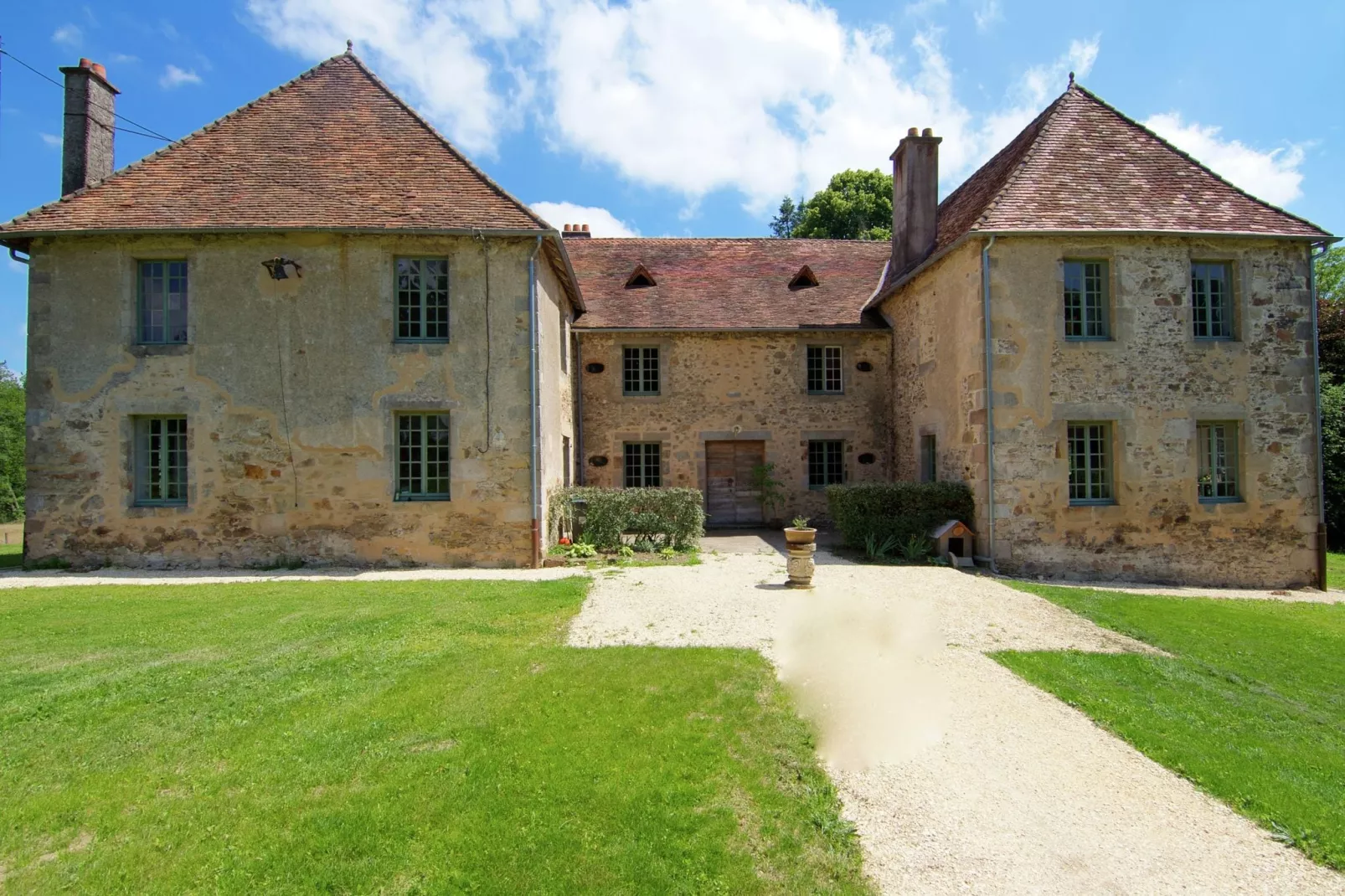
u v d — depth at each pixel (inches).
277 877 116.8
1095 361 415.5
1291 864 126.3
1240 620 311.9
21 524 1224.8
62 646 235.1
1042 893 117.2
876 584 347.3
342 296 414.0
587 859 122.8
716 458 609.9
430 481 420.5
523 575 383.2
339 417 412.5
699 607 296.0
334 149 445.7
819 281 660.1
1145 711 195.6
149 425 415.8
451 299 418.0
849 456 602.5
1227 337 430.6
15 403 1352.1
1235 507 421.4
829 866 122.9
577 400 591.8
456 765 153.3
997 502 409.7
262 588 340.8
